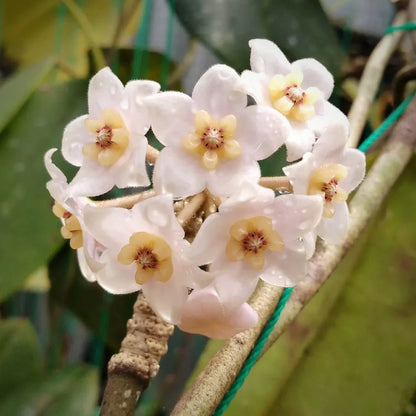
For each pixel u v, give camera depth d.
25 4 0.30
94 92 0.15
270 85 0.16
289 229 0.15
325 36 0.23
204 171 0.15
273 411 0.19
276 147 0.15
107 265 0.15
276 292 0.16
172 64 0.27
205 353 0.19
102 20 0.30
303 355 0.20
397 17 0.22
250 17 0.22
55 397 0.21
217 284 0.15
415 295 0.20
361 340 0.20
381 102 0.26
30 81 0.22
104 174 0.15
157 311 0.15
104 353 0.29
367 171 0.21
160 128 0.15
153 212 0.14
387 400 0.19
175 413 0.15
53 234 0.21
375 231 0.21
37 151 0.22
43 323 0.31
